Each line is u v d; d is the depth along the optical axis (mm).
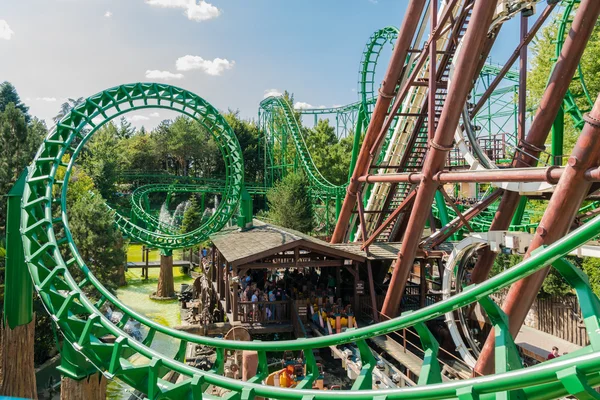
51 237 13148
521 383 4148
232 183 30766
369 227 24938
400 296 17703
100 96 21812
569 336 21406
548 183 11859
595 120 10195
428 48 17141
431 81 15836
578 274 4676
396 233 24594
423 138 21750
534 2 13922
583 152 10445
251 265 18156
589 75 23141
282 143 57906
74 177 42125
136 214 43531
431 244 19016
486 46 18594
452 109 14586
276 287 20047
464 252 16047
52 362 20641
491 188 25469
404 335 15297
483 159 16906
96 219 26484
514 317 12008
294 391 6359
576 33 13547
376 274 22062
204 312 21812
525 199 20281
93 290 24672
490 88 18500
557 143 19609
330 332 16797
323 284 20438
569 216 10992
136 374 9016
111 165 65000
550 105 14688
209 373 7727
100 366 9836
